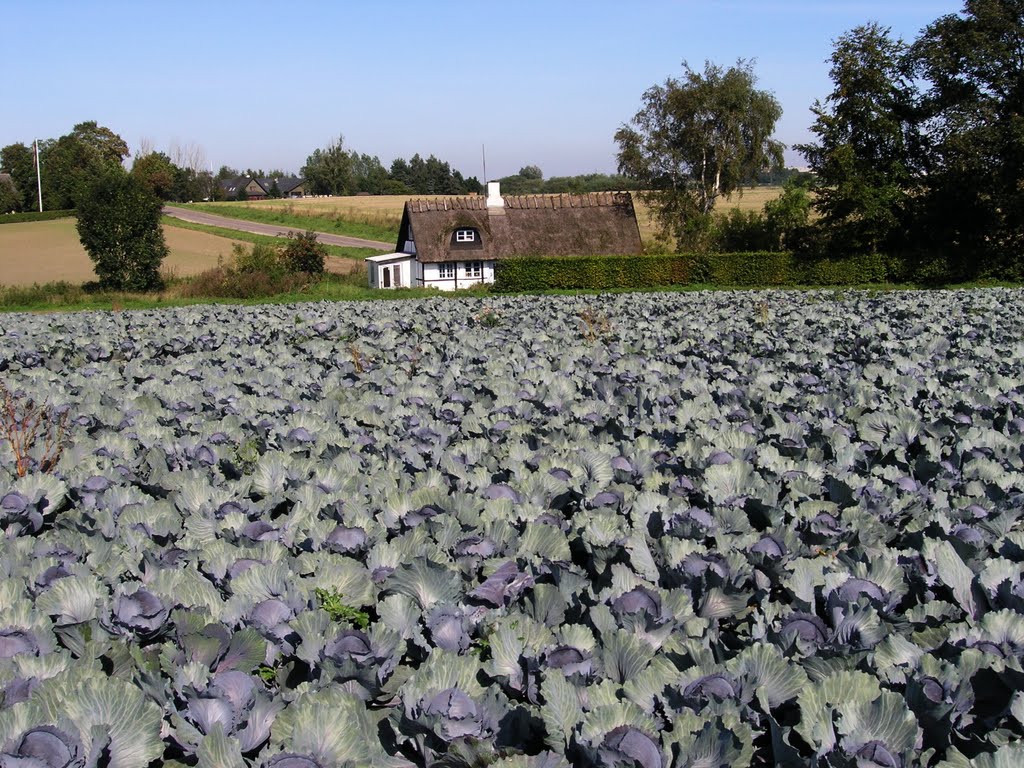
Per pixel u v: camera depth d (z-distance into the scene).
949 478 6.55
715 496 5.87
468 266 58.22
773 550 4.90
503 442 7.98
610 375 11.04
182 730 3.51
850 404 9.61
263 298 48.09
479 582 4.75
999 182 50.44
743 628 4.36
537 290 52.47
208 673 3.74
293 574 4.64
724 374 11.37
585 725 3.25
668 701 3.51
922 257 51.56
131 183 51.69
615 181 152.38
